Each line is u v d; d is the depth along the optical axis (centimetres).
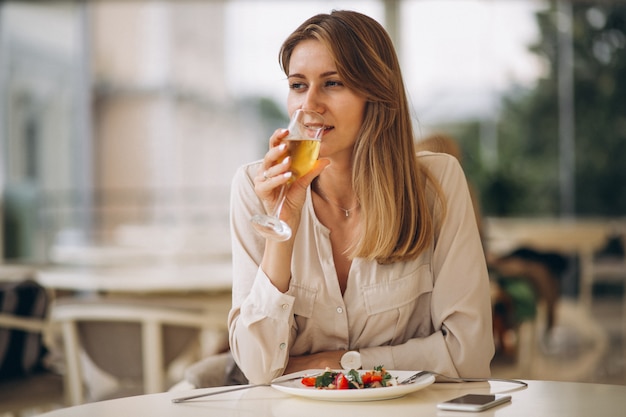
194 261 433
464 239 159
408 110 158
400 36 942
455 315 155
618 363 475
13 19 1022
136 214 1174
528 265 381
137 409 115
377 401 118
